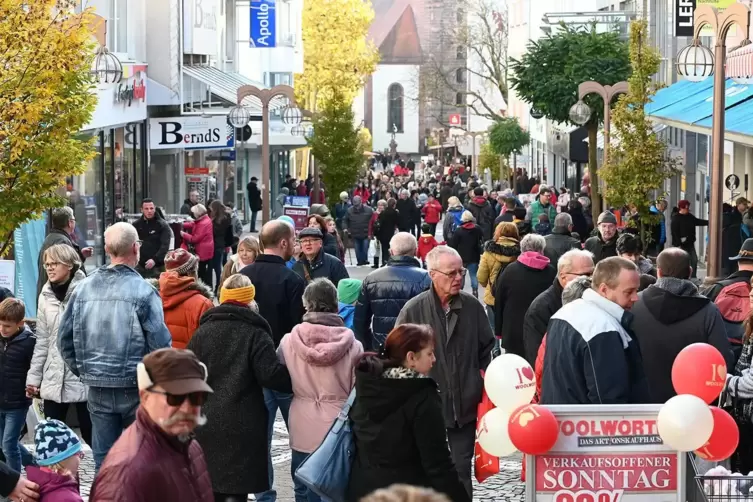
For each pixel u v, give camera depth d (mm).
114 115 40281
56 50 20297
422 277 15617
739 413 12375
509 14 121250
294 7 90062
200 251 36500
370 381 9469
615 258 10859
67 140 21141
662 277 12508
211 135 46031
